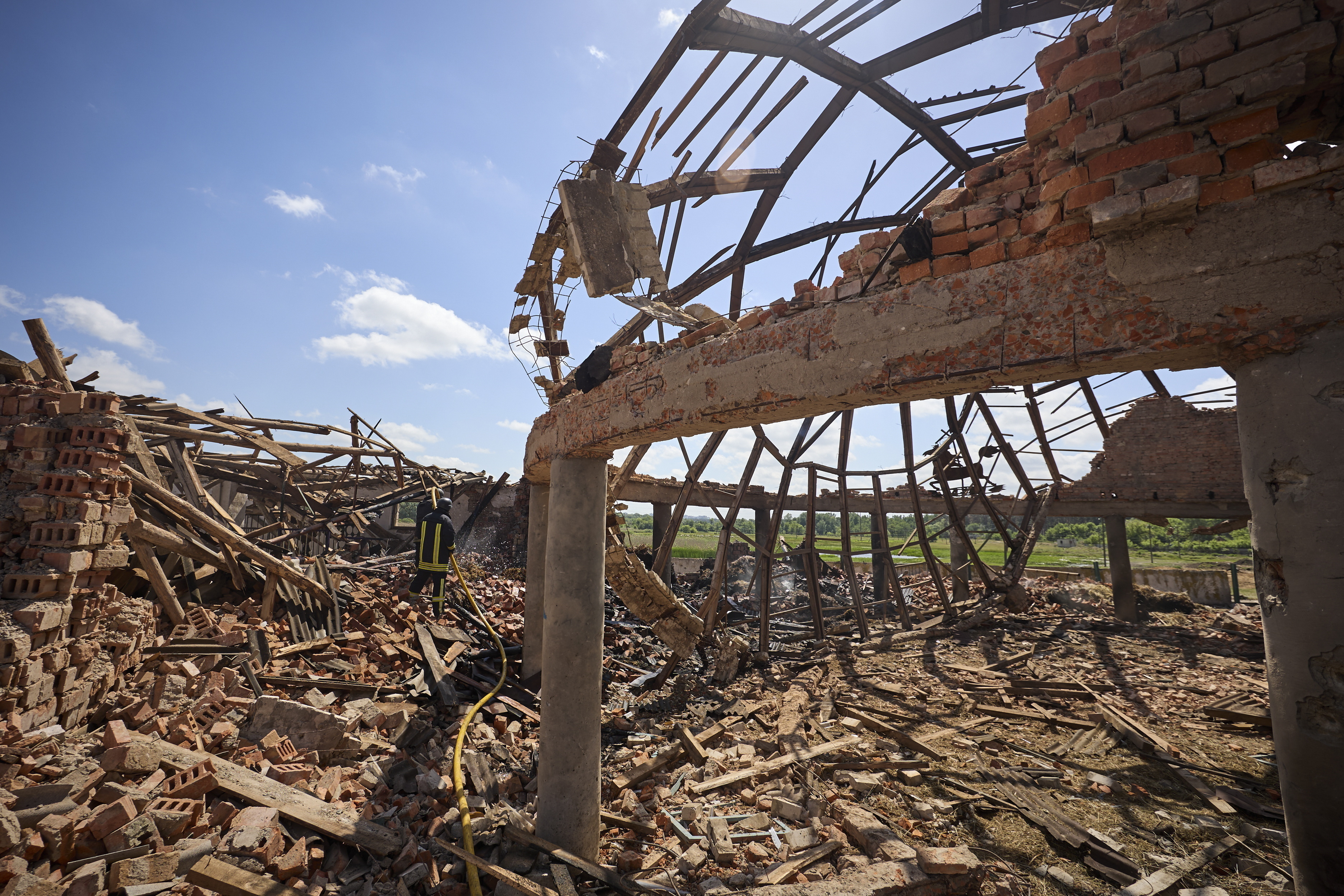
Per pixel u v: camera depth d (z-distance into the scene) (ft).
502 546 59.62
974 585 54.44
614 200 15.17
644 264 15.07
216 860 11.16
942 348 7.72
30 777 12.11
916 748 20.89
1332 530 5.20
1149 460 46.60
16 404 16.31
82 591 15.46
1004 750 21.06
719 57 16.84
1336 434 5.24
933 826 15.61
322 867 12.62
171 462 28.94
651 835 15.17
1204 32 5.92
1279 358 5.61
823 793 17.13
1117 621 44.96
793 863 13.55
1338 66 5.63
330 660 23.72
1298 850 5.36
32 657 13.65
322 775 15.66
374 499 46.47
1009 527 55.06
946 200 8.11
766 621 35.27
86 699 15.30
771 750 20.70
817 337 9.18
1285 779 5.50
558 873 12.50
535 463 17.79
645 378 12.37
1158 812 16.47
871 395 8.66
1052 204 6.86
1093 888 13.25
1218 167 5.81
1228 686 28.09
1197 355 6.37
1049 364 6.85
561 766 13.53
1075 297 6.68
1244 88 5.65
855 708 25.39
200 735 15.52
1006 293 7.23
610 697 27.17
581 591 13.89
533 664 24.99
